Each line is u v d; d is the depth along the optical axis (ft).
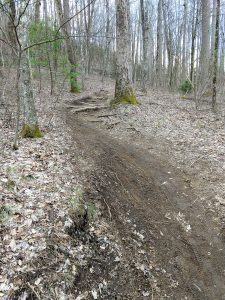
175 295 12.80
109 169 20.15
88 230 13.73
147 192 19.77
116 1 38.50
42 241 11.85
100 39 92.17
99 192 16.66
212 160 23.47
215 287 13.67
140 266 13.44
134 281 12.62
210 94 51.31
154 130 31.07
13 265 10.62
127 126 32.96
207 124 32.99
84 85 65.10
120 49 39.63
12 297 9.73
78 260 11.98
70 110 39.11
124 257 13.41
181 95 54.90
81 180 17.19
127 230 15.26
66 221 13.21
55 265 11.22
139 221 16.43
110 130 32.76
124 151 26.07
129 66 40.50
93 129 32.42
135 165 23.15
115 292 11.76
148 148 27.27
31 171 17.06
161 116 35.78
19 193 14.58
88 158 21.17
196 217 18.02
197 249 15.69
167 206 18.95
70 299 10.54
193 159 24.21
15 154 19.33
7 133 23.95
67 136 25.80
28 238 11.85
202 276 14.14
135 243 14.69
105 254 13.04
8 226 12.25
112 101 41.24
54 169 17.83
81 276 11.49
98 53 111.04
